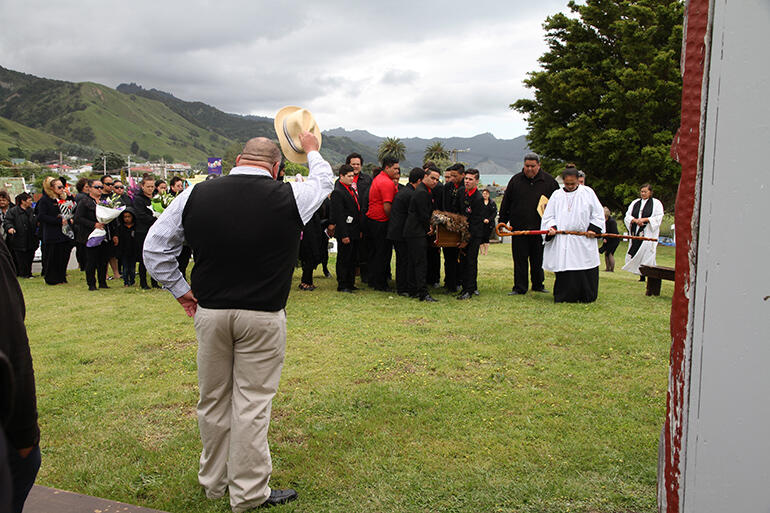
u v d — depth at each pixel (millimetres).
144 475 3314
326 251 11391
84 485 3203
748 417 1567
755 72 1474
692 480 1632
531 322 6824
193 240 2820
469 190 8531
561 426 3844
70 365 5402
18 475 1943
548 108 31312
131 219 9969
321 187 2977
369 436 3744
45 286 10414
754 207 1509
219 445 3018
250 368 2881
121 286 10367
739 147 1505
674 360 1664
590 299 8195
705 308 1572
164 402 4430
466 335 6250
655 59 26594
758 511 1588
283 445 3664
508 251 18641
